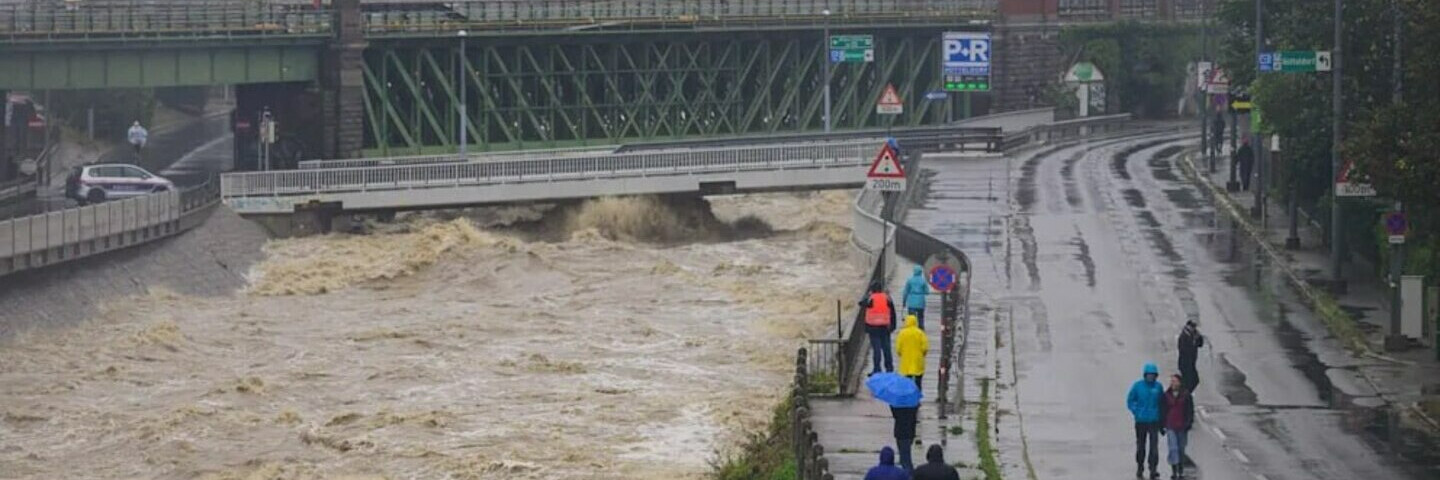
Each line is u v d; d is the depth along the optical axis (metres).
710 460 47.44
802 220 100.69
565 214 95.44
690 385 58.09
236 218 85.62
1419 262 60.97
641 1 126.44
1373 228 71.69
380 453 49.66
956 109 145.38
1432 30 53.69
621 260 83.56
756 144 116.81
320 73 114.44
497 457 48.88
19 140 119.75
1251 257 76.38
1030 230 83.88
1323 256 75.81
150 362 61.69
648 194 95.75
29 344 62.81
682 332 67.31
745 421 52.91
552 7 127.19
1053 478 42.56
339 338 66.25
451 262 81.69
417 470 48.03
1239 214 88.31
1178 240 81.06
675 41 127.06
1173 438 42.38
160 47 106.44
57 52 103.62
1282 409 50.50
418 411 54.31
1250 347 58.88
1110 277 71.69
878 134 122.31
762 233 96.06
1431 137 51.69
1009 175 107.44
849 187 98.56
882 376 40.75
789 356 62.53
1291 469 43.78
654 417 53.56
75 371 59.81
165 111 181.25
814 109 135.25
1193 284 70.12
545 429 52.22
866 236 79.56
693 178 96.19
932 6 142.25
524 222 95.75
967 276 67.75
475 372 60.22
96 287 69.62
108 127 147.62
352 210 90.44
